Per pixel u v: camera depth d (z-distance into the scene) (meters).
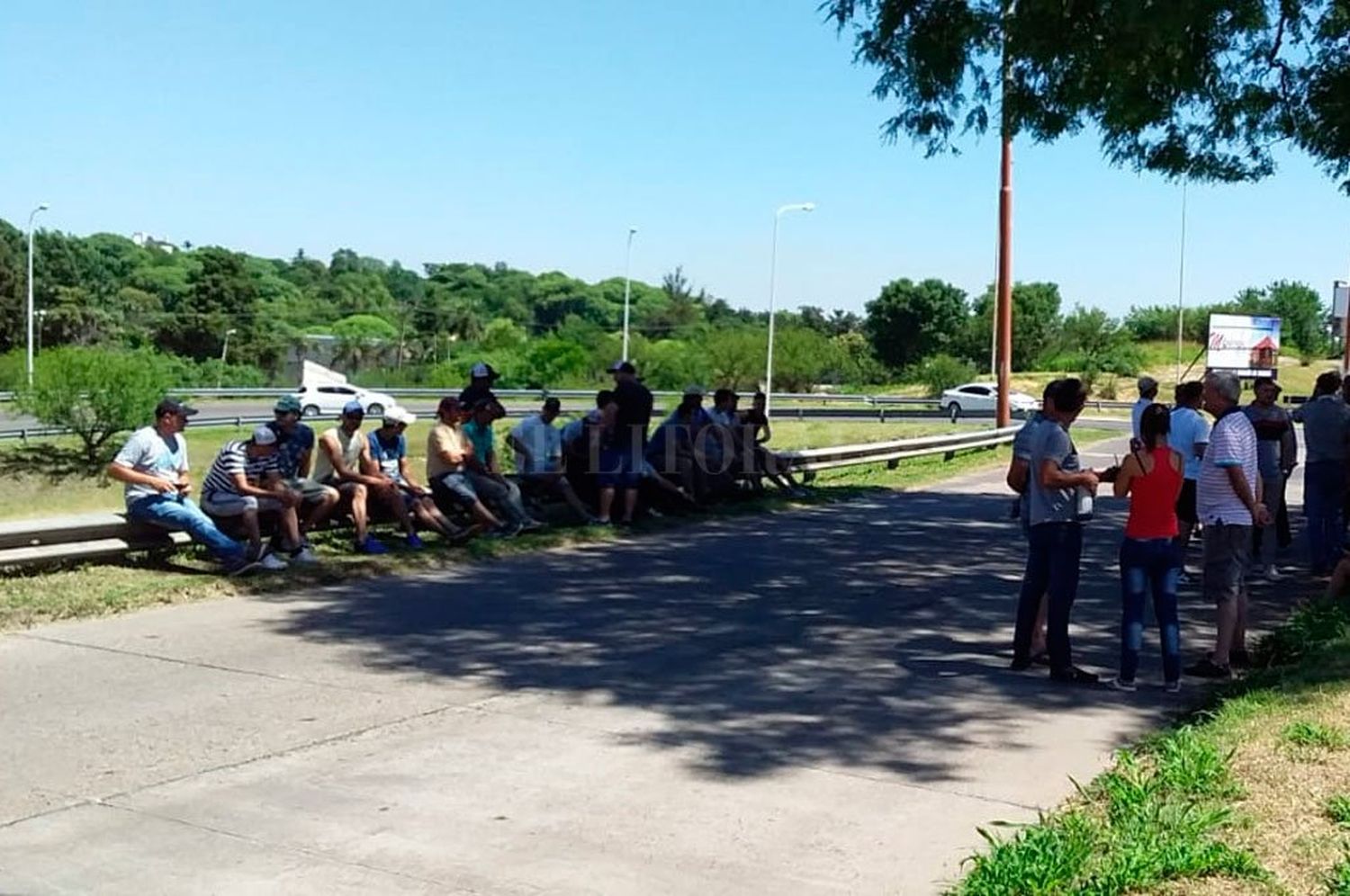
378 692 7.62
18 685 7.54
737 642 9.23
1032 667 8.62
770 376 57.38
